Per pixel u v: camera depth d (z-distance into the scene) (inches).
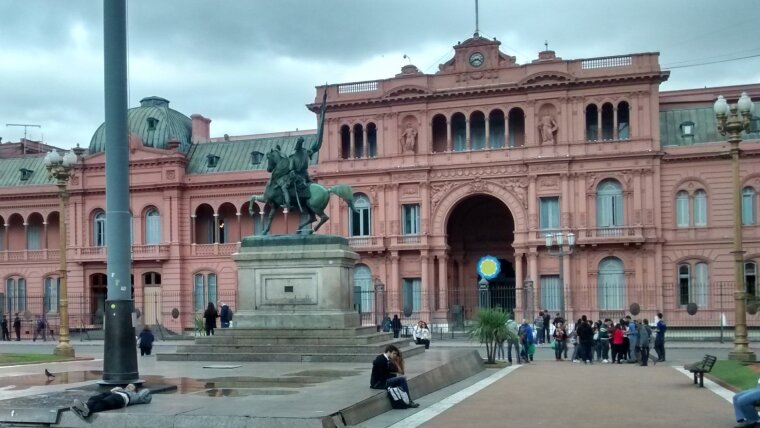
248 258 1318.9
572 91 2942.9
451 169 3056.1
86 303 3499.0
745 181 2851.9
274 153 1371.8
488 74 3029.0
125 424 703.7
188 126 3806.6
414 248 3058.6
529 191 2965.1
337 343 1233.4
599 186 2935.5
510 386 1121.4
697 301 2854.3
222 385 905.5
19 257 3629.4
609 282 2915.8
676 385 1133.1
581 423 773.9
